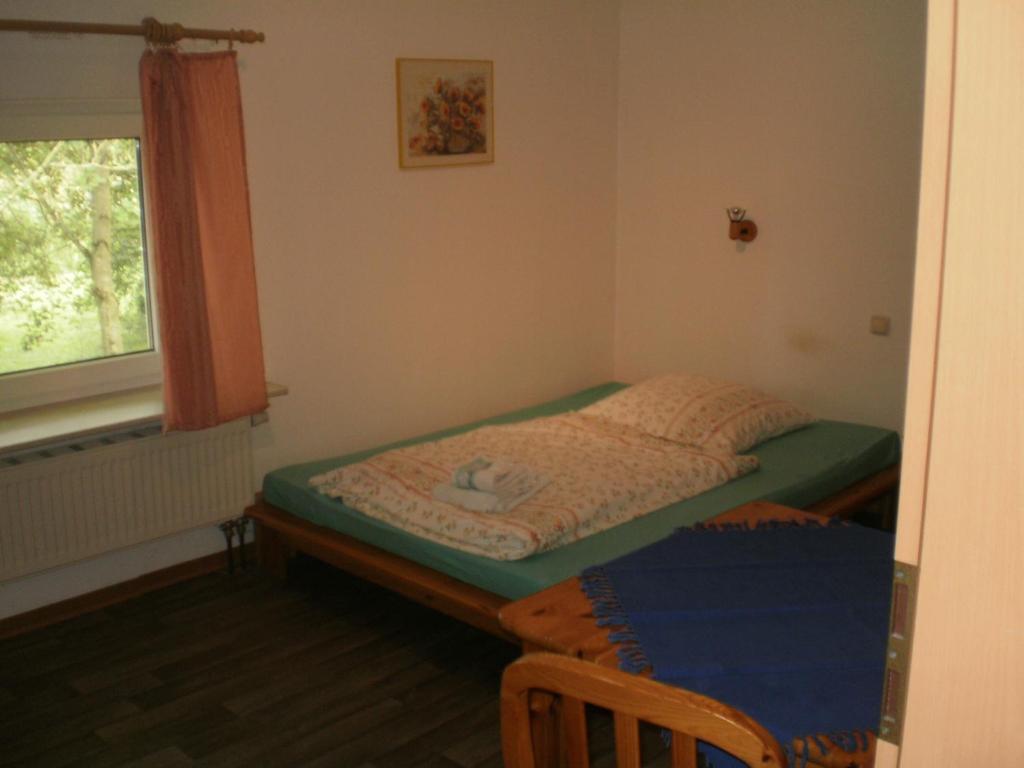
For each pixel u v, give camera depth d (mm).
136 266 3564
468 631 3326
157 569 3701
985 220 670
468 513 3123
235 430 3697
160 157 3242
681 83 4762
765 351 4711
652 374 5180
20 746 2678
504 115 4531
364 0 3936
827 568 2285
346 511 3432
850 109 4234
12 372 3340
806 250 4480
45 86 3162
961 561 718
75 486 3301
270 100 3727
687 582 2215
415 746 2654
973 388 693
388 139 4117
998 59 651
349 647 3213
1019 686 704
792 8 4332
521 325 4816
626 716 1194
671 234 4949
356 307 4141
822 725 1621
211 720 2793
